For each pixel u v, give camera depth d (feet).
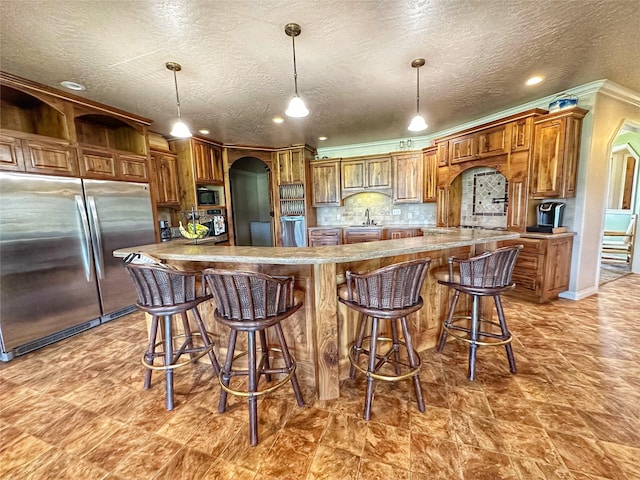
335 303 5.91
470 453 4.64
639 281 14.11
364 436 5.07
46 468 4.58
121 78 8.70
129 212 11.20
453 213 15.23
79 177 9.62
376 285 5.27
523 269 11.45
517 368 7.00
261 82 9.20
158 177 14.06
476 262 6.33
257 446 4.92
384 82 9.48
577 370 6.84
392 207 18.86
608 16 6.34
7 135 7.97
